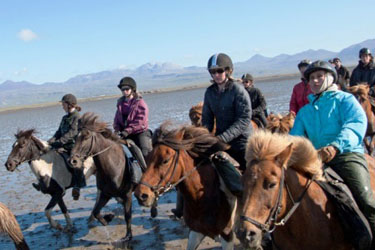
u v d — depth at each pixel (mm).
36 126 30906
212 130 5816
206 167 5129
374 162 4730
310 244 3801
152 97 61719
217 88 5586
